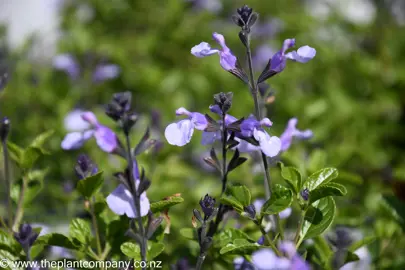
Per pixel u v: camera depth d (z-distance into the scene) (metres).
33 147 0.67
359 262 0.71
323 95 1.14
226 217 0.67
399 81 1.20
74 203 0.82
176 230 0.74
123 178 0.58
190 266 0.68
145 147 0.59
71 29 1.23
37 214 0.79
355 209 0.73
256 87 0.62
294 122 0.66
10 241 0.63
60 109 0.99
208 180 0.85
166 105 1.10
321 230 0.61
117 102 0.58
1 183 0.88
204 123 0.61
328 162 0.82
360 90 1.21
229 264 0.66
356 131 1.08
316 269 0.67
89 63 1.11
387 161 1.08
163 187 0.77
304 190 0.61
